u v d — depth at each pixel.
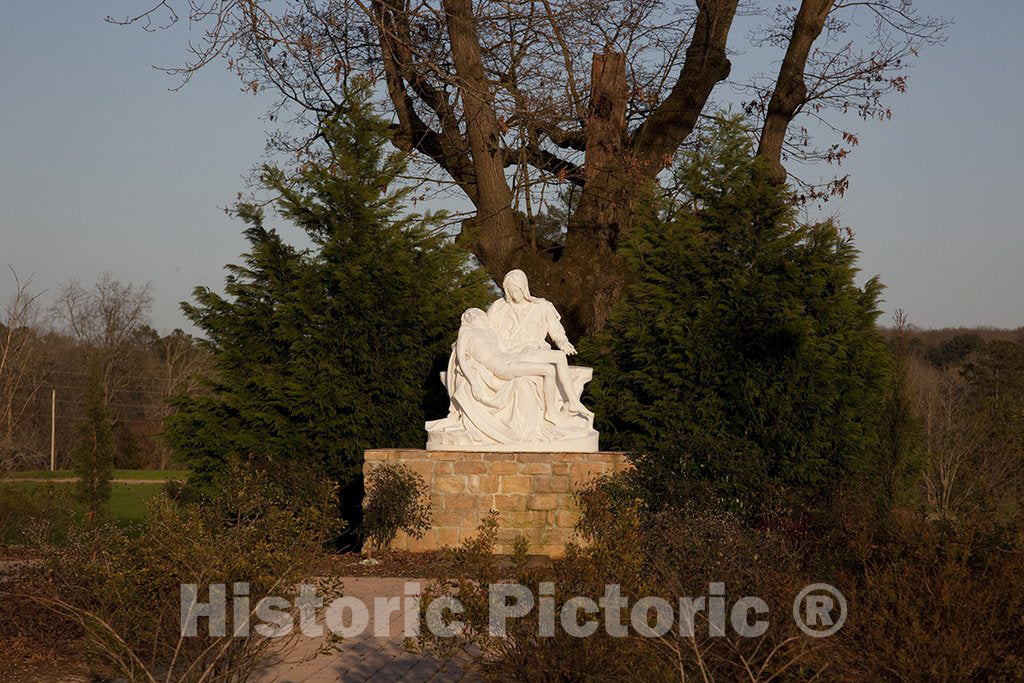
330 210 18.62
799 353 16.86
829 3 21.27
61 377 48.41
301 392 17.84
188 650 7.18
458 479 15.39
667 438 15.66
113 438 22.11
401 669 8.80
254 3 14.19
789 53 21.52
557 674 6.83
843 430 16.83
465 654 9.30
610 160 21.08
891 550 7.90
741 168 18.08
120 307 51.84
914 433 18.98
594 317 20.38
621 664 6.89
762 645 6.91
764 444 16.77
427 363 18.44
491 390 15.84
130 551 7.76
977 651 6.67
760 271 17.70
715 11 21.61
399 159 19.56
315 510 8.01
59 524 16.47
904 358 19.19
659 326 17.55
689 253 17.81
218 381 18.91
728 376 17.06
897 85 23.05
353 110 19.25
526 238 22.69
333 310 18.33
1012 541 7.60
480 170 20.44
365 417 17.89
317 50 17.42
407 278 18.44
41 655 9.12
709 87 21.80
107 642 7.39
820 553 8.96
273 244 18.66
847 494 14.31
